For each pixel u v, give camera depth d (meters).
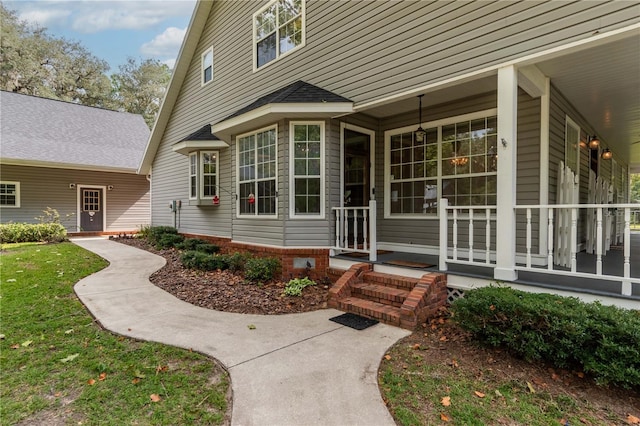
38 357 3.17
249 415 2.32
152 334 3.74
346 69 5.84
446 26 4.55
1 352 3.27
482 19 4.20
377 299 4.62
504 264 3.92
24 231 11.55
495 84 5.12
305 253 6.08
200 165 9.54
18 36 25.44
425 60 4.77
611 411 2.42
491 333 3.17
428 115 6.25
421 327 3.92
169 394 2.59
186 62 10.88
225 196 9.14
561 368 2.93
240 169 7.33
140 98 32.81
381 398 2.53
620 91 5.46
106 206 15.02
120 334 3.75
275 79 7.39
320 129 6.08
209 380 2.79
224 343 3.51
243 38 8.41
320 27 6.32
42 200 13.36
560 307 2.91
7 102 14.52
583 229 6.92
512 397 2.56
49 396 2.56
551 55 3.71
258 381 2.75
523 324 2.96
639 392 2.58
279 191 6.25
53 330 3.84
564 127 5.70
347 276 5.05
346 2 5.84
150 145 12.77
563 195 4.94
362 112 6.55
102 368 2.95
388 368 3.00
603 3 3.36
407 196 6.64
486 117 5.55
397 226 6.73
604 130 8.36
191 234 10.73
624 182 14.30
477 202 5.68
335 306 4.73
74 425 2.23
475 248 5.69
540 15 3.75
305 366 3.01
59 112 15.79
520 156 5.11
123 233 14.88
